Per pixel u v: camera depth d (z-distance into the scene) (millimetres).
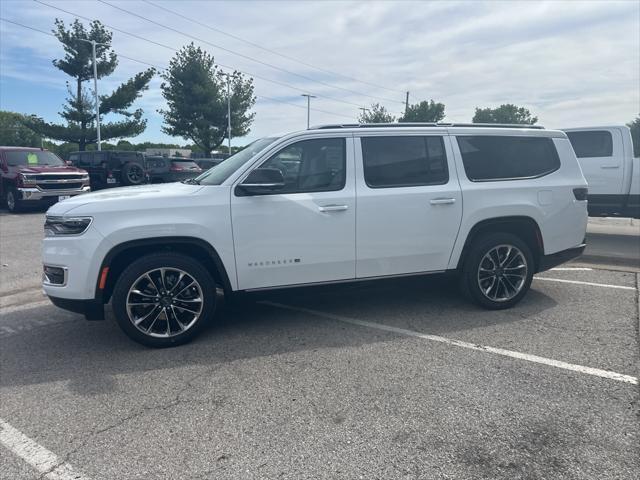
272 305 5504
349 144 4617
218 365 3891
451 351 4090
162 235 4090
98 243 3967
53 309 5508
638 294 5766
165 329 4320
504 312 5113
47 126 34125
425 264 4883
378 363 3871
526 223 5137
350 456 2686
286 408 3199
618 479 2465
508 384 3479
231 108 40375
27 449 2805
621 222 12656
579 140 9766
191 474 2557
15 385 3604
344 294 5922
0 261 7973
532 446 2748
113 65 35000
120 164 19578
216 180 4473
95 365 3938
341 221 4508
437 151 4879
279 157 4434
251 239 4305
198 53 37969
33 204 14852
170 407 3242
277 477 2523
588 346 4152
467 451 2713
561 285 6219
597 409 3127
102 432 2961
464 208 4879
